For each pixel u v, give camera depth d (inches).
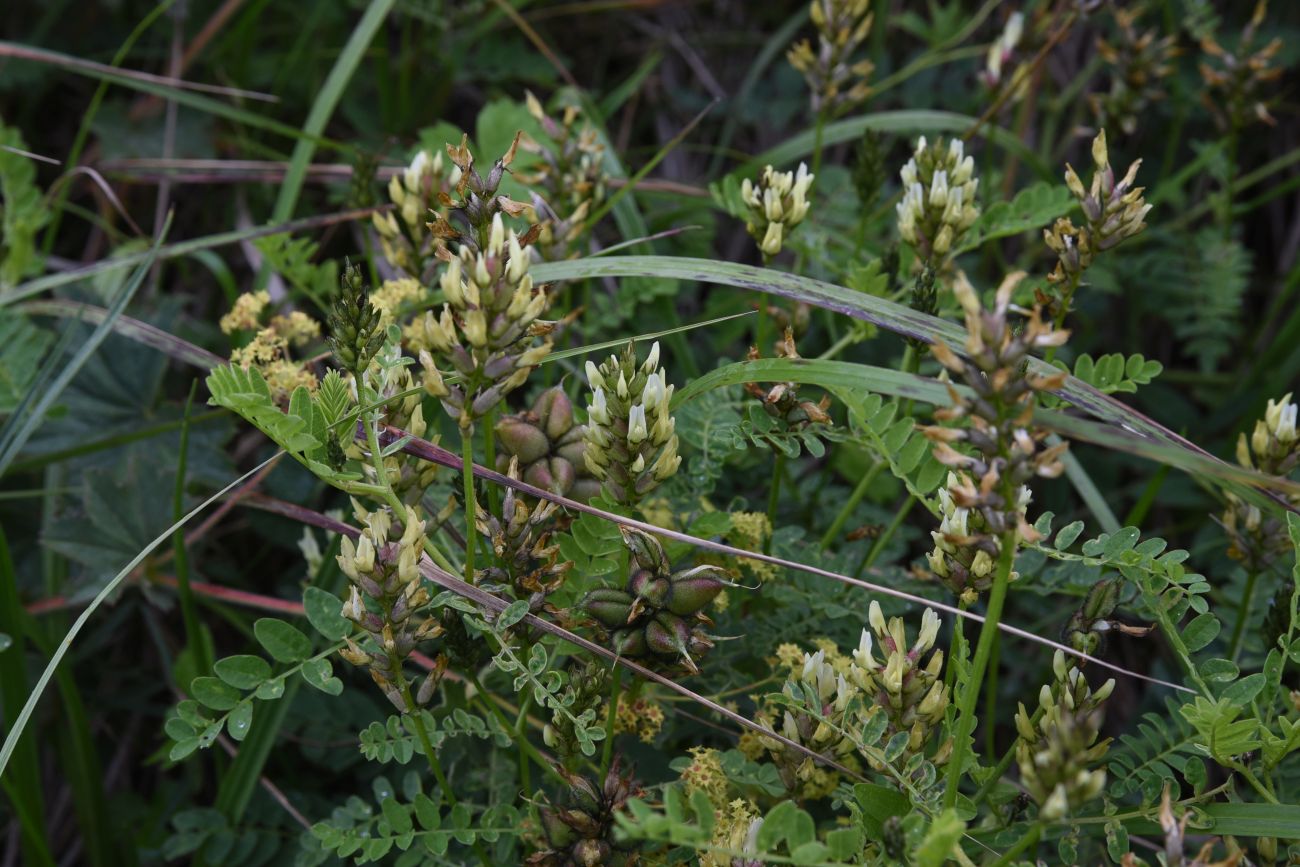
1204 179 178.5
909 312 87.9
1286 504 83.2
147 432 123.3
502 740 84.7
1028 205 115.6
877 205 155.6
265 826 106.2
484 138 149.6
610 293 148.6
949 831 56.8
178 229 172.4
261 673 73.8
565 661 98.7
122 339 134.9
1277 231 181.3
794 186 95.8
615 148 182.2
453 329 67.8
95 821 119.3
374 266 125.2
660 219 156.9
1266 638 86.4
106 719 139.1
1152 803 77.7
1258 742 73.0
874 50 182.2
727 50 192.7
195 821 101.5
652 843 82.6
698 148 179.3
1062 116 181.5
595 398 74.7
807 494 122.2
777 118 181.9
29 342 121.8
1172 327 168.9
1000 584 63.7
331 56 176.1
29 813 112.3
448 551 92.4
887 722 72.9
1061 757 55.4
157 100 173.6
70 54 177.8
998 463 60.4
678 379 141.1
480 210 74.7
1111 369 92.8
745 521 98.3
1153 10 180.9
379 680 73.9
